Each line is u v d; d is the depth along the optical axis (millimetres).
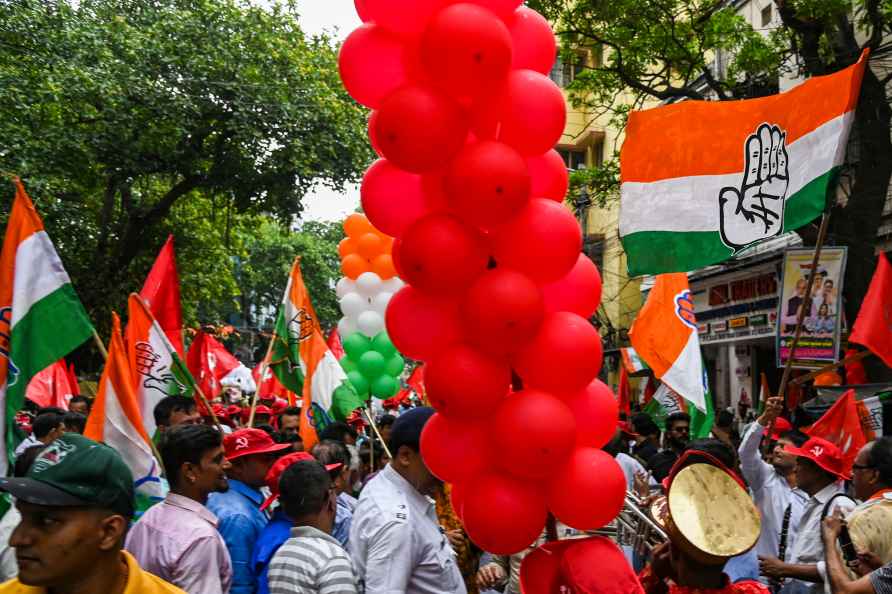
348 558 3439
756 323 17469
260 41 18438
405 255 2938
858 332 6402
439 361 2990
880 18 11430
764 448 5289
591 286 3266
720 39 14062
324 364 7922
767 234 4590
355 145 19281
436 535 3586
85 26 16953
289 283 7977
